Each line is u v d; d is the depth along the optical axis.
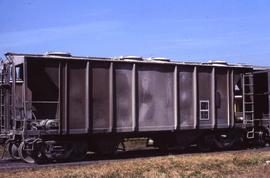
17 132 19.81
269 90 26.17
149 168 16.95
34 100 20.23
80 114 20.44
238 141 25.42
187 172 16.19
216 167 17.45
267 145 26.86
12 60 19.98
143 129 21.95
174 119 22.88
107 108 21.11
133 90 21.75
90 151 22.52
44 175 15.49
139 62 21.92
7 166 18.44
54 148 19.84
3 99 21.27
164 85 22.70
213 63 24.80
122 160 19.84
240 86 25.78
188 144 23.98
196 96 23.52
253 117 25.61
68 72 20.27
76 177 15.10
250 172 16.36
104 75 21.11
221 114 24.44
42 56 19.70
